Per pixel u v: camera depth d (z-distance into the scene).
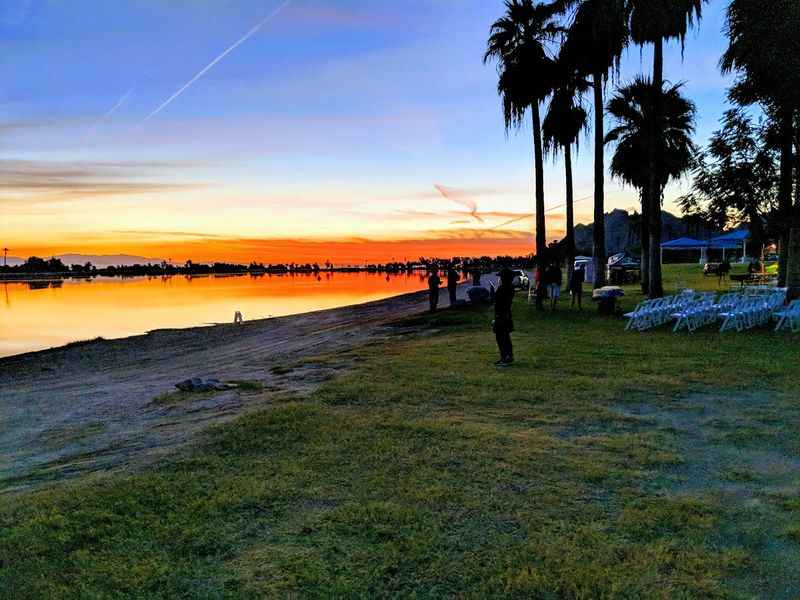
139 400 10.46
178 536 4.34
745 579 3.62
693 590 3.51
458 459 5.82
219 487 5.23
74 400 11.40
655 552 3.94
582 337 14.17
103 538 4.32
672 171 29.59
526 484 5.16
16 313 46.66
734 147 15.88
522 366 10.72
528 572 3.74
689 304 16.23
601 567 3.77
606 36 21.25
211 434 6.97
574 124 27.84
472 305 25.31
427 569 3.80
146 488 5.25
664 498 4.81
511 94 24.62
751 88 15.28
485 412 7.66
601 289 19.34
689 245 57.94
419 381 9.63
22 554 4.11
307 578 3.71
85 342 25.73
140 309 48.75
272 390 9.88
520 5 24.52
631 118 29.12
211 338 24.81
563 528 4.32
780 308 16.27
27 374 17.91
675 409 7.60
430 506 4.74
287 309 45.09
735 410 7.47
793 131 14.93
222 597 3.53
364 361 12.27
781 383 8.81
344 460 5.88
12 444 8.09
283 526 4.45
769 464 5.57
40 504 5.00
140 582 3.72
